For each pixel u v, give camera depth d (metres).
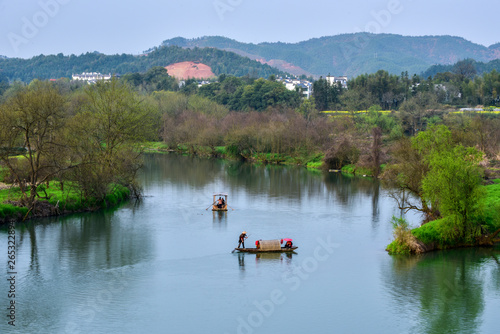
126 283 52.59
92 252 62.50
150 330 42.50
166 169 140.25
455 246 65.56
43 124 80.75
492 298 49.31
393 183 103.06
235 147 170.75
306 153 161.38
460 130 126.19
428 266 58.00
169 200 95.88
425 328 43.19
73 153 82.06
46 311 45.66
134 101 97.81
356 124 180.00
